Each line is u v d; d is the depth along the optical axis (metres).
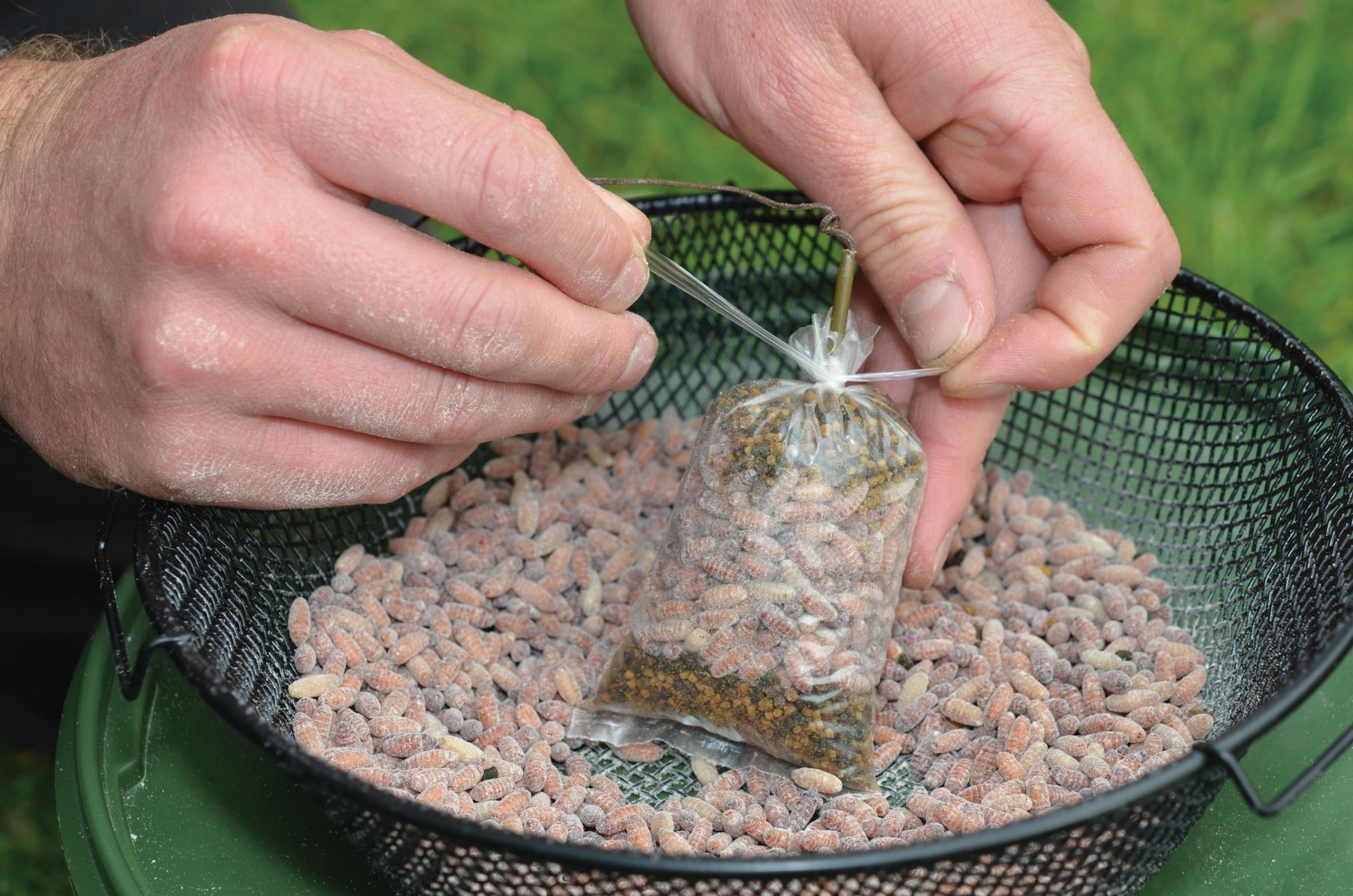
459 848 0.63
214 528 0.70
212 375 0.65
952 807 0.68
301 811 0.69
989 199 0.71
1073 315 0.69
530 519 0.75
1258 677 0.68
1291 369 0.72
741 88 0.71
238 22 0.65
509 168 0.64
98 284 0.65
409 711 0.71
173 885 0.67
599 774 0.70
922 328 0.70
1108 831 0.63
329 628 0.71
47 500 0.80
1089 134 0.69
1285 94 1.16
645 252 0.69
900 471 0.70
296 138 0.64
